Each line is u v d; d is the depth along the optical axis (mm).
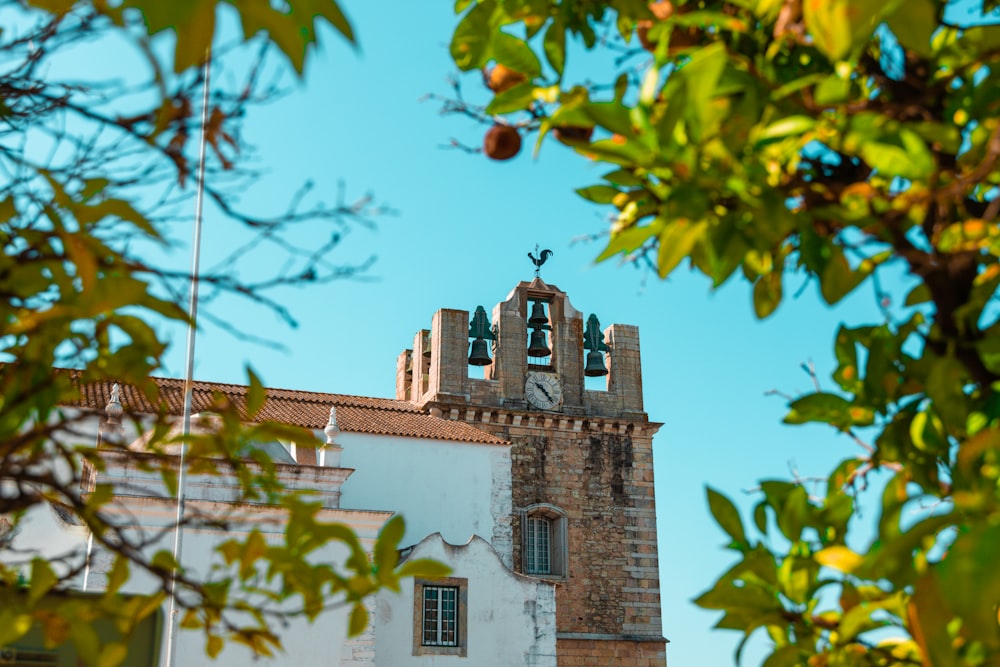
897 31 2225
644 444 43906
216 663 22844
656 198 3010
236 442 3771
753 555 2676
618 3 2869
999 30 2697
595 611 40594
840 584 2615
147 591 22516
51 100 3725
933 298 2811
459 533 37375
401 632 28844
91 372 3648
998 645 1769
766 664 2730
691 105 2256
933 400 2641
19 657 4355
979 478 2670
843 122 2488
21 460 3605
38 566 3160
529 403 43031
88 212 2832
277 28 1990
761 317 3113
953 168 2842
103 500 3627
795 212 2697
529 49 3188
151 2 1753
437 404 41281
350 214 3721
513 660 29828
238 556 3449
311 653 23984
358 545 3357
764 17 2816
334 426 29062
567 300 45656
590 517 41906
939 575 1796
